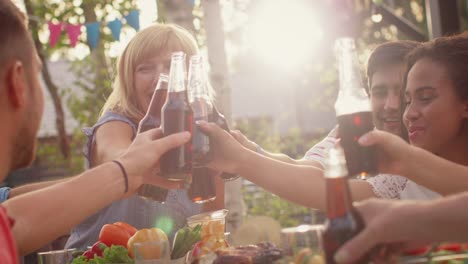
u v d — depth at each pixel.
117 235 2.40
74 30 6.11
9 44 1.67
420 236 1.29
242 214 5.95
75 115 10.44
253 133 10.13
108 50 9.55
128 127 3.01
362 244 1.29
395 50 3.22
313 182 2.12
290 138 10.64
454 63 2.36
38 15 9.73
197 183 2.22
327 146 2.80
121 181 2.00
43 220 1.91
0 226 1.57
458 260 1.36
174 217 3.02
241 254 1.83
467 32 2.45
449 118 2.37
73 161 11.46
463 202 1.28
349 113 1.91
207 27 6.29
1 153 1.68
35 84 1.75
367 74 3.34
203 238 2.24
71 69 10.54
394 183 2.56
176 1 6.66
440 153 2.42
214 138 2.10
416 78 2.40
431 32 5.71
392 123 3.22
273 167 2.12
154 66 3.09
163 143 2.03
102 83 9.80
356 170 1.89
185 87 2.08
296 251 1.64
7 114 1.68
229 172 2.14
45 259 2.44
